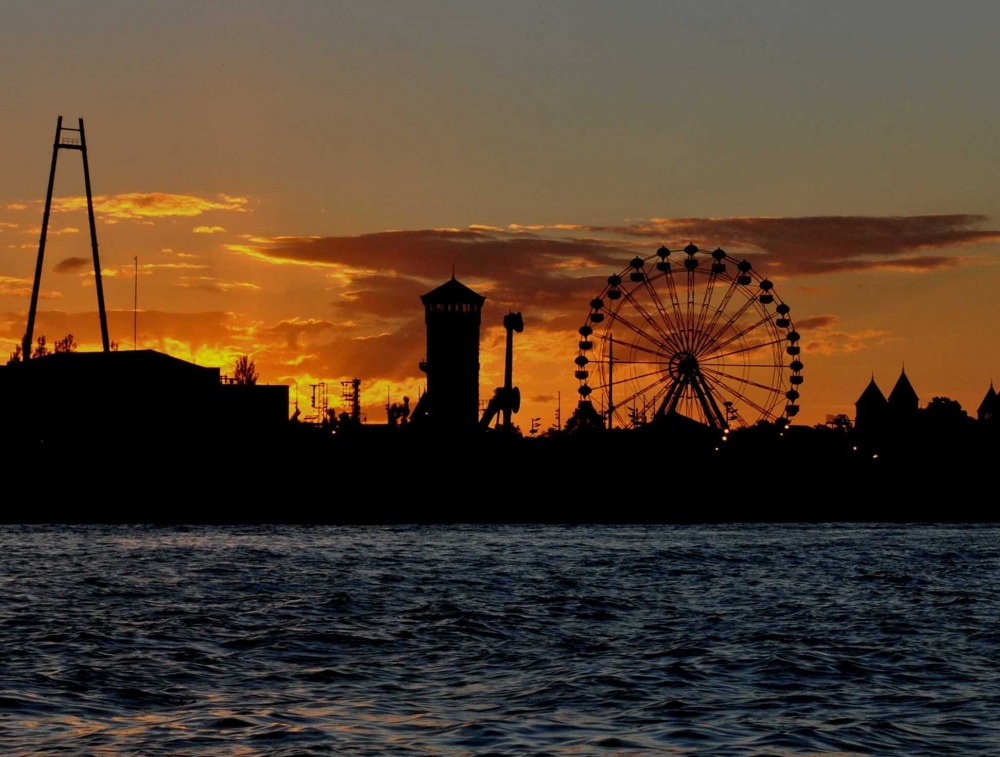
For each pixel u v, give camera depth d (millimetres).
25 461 170875
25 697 39281
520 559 97062
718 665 46406
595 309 170750
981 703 39781
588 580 80000
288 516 171375
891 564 94688
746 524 172500
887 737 35344
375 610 61875
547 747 34000
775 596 71125
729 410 169000
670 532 143125
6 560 91938
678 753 33469
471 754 33250
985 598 70438
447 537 129125
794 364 168625
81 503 168750
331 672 44875
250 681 42969
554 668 45906
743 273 168750
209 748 33594
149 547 108688
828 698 40469
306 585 74750
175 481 171875
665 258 169375
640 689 41750
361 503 173750
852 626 57906
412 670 45469
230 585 74312
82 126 178875
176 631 53781
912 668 46156
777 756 33281
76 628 53875
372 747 33844
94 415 175625
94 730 35406
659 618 60562
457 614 59844
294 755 32906
